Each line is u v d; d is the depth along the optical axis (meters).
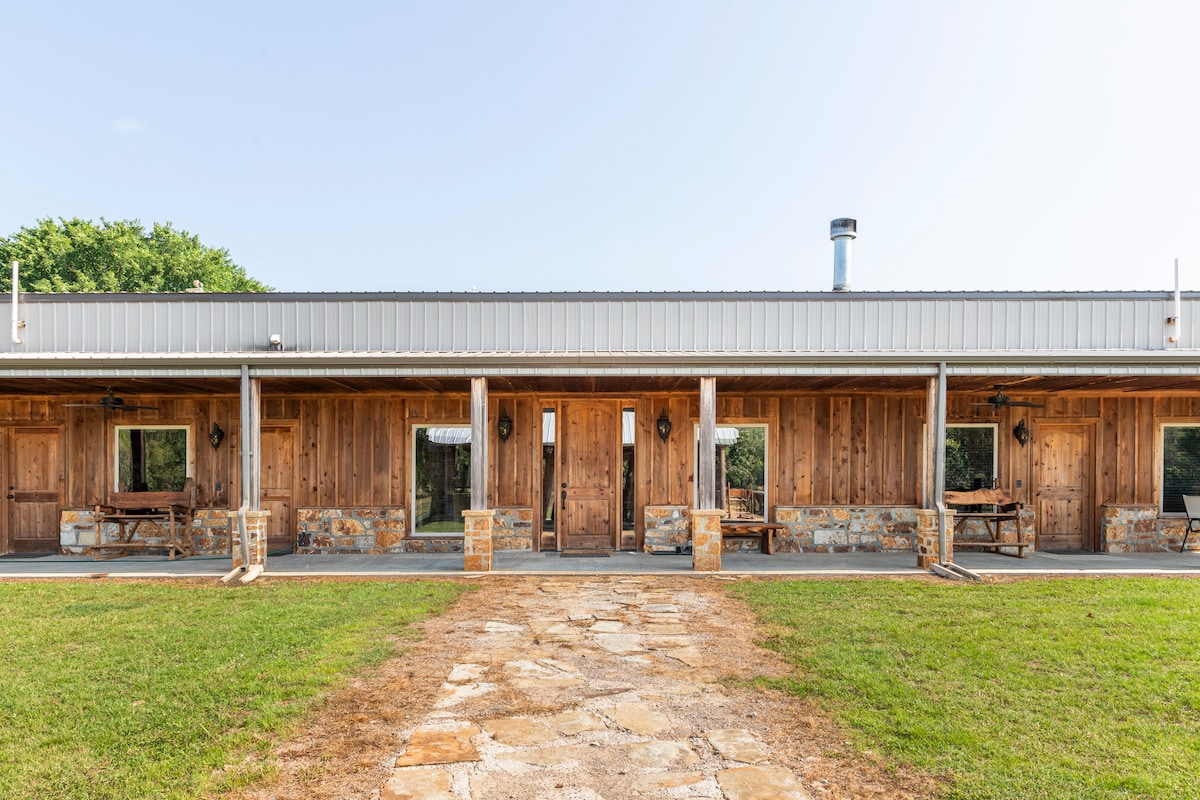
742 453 11.10
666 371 8.79
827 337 10.02
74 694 4.34
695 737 3.78
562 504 10.97
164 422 11.12
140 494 10.50
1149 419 11.24
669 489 10.96
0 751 3.56
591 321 10.06
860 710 4.10
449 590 7.51
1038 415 11.26
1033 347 10.02
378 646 5.43
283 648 5.35
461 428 11.11
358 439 11.08
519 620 6.29
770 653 5.25
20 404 11.12
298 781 3.27
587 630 5.95
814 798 3.11
